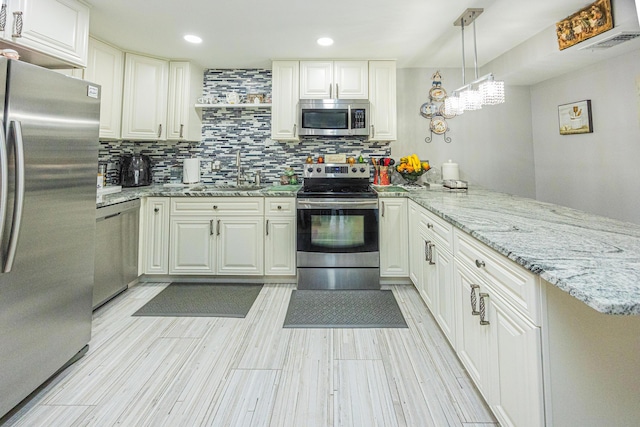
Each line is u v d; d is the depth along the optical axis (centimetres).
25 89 131
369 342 193
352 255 278
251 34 257
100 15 226
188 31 252
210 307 241
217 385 154
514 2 209
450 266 170
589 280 80
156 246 285
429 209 201
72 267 164
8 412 132
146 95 298
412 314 230
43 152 142
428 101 342
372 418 134
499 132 341
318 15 227
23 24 171
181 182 346
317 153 346
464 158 343
